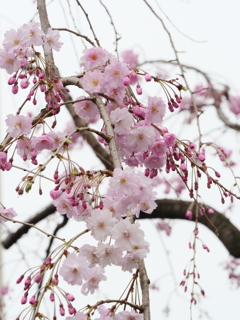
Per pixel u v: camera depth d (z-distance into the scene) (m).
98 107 2.26
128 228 2.15
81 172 2.19
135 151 2.28
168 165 2.26
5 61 2.27
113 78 2.25
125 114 2.23
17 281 2.15
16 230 3.03
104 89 2.28
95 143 3.14
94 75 2.26
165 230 3.60
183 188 3.79
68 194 2.20
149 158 2.25
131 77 2.27
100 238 2.15
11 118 2.23
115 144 2.22
